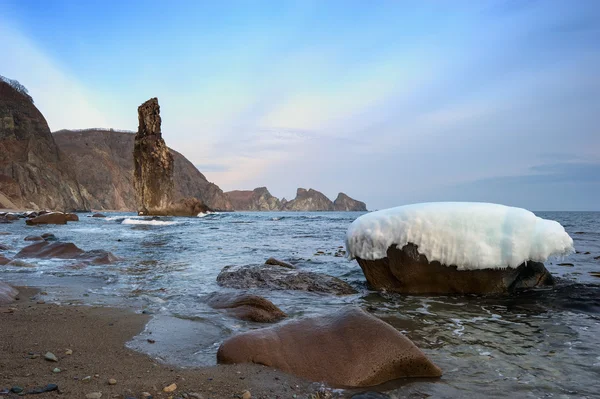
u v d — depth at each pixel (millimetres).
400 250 6250
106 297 5695
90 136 189750
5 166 91625
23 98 105688
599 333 4141
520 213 5977
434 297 5914
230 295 5367
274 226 27297
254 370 3043
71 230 20734
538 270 6316
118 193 152375
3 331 3787
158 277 7426
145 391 2566
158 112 59000
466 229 6012
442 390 2830
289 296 6000
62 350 3318
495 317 4801
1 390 2439
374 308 5270
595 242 14070
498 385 2908
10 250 11078
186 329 4172
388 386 2910
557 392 2781
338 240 15875
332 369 3025
